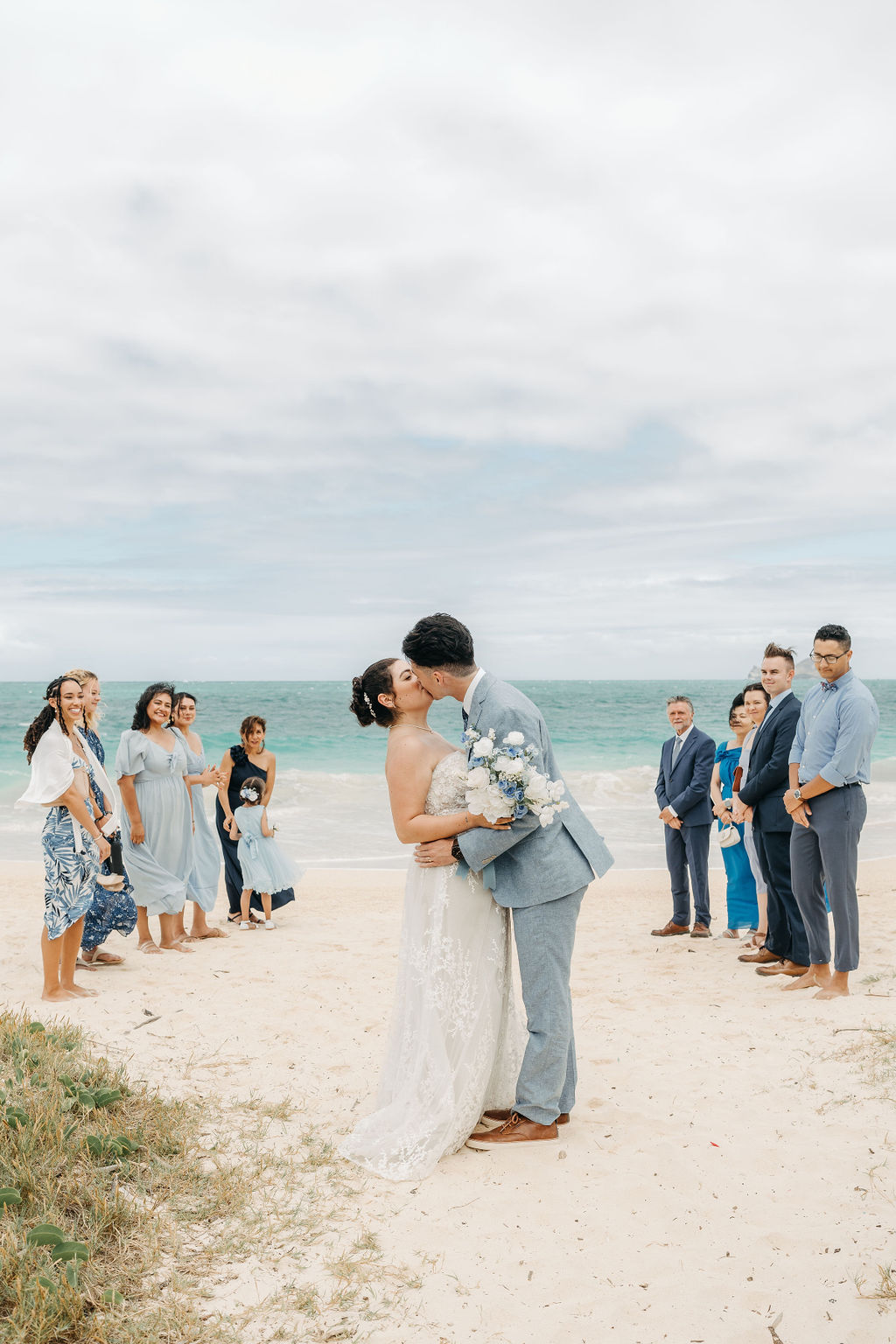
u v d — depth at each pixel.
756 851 7.35
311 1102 4.30
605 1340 2.61
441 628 3.84
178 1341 2.55
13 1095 3.68
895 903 9.20
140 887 7.32
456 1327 2.66
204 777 8.04
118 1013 5.56
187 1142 3.71
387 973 6.74
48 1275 2.66
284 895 8.73
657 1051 5.02
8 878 11.35
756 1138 3.87
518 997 5.76
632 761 27.69
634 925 8.78
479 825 3.69
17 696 66.81
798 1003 5.75
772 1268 2.94
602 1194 3.45
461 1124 3.74
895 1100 4.14
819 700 5.89
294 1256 3.00
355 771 25.03
